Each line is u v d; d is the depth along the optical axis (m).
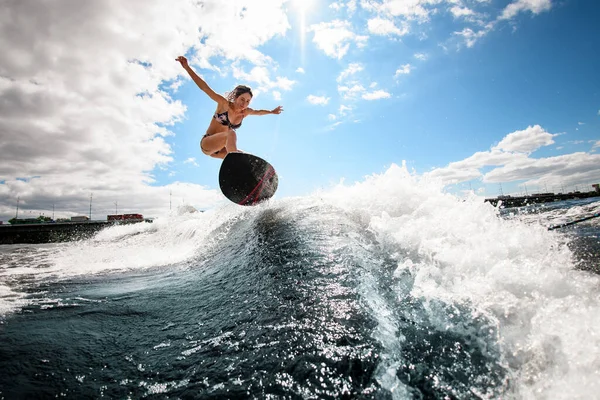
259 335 1.92
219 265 3.76
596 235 3.18
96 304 2.71
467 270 2.48
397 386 1.45
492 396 1.37
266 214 4.91
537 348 1.58
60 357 1.75
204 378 1.56
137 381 1.55
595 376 1.35
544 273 2.22
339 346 1.73
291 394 1.42
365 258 2.92
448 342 1.73
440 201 3.93
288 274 2.75
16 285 3.65
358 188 4.93
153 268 4.59
